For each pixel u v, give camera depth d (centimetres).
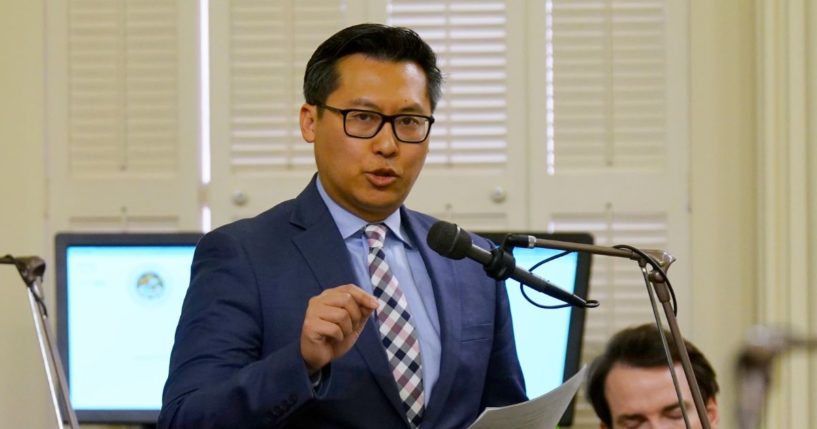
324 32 987
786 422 905
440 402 537
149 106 987
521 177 980
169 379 530
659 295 475
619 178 974
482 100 985
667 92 976
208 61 986
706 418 456
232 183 983
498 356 585
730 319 966
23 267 665
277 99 985
